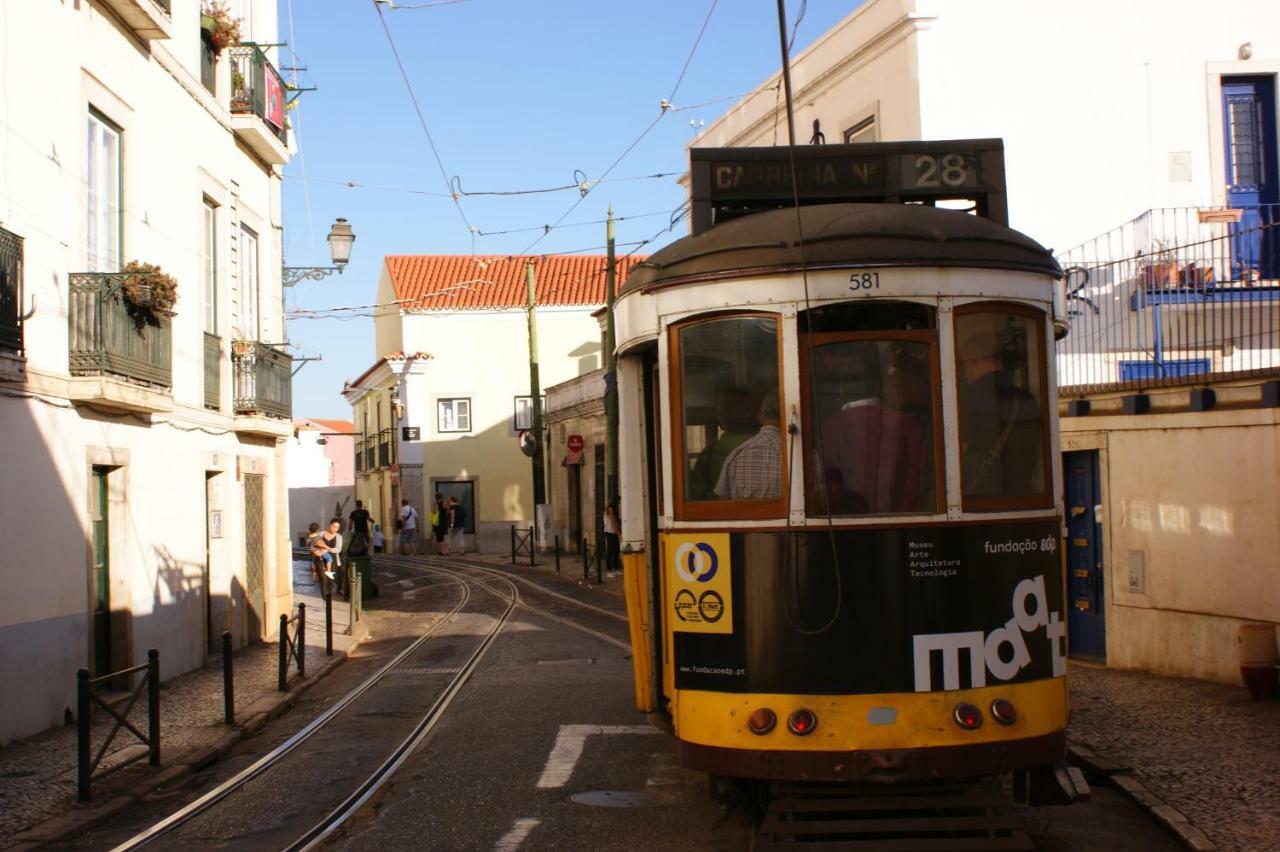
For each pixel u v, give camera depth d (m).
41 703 10.66
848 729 5.79
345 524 49.31
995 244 6.28
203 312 15.80
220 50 16.80
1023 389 6.27
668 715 6.89
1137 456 11.16
